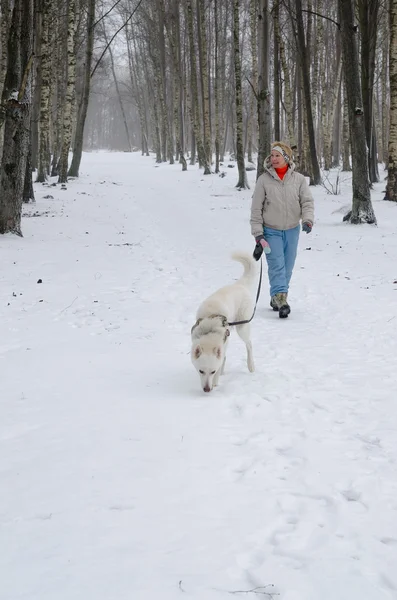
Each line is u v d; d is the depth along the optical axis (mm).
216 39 37844
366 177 15922
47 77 26125
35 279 10242
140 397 5070
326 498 3412
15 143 13883
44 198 22203
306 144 29797
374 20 21469
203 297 8992
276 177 7867
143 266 11539
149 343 6781
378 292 9055
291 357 6262
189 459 3857
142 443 4102
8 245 13195
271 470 3734
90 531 2998
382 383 5398
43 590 2527
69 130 27438
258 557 2822
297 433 4348
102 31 42594
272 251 7988
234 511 3232
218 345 5156
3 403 4906
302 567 2756
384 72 37219
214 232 15922
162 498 3348
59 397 5047
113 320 7773
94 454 3918
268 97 21922
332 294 9047
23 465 3758
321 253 12516
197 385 5430
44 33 24828
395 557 2850
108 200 23141
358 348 6504
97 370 5812
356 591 2594
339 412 4738
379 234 14484
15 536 2947
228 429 4398
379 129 41031
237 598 2506
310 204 7906
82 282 10070
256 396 5090
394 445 4109
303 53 24453
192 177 33219
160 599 2484
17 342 6785
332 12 39125
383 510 3283
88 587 2553
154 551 2836
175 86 39344
